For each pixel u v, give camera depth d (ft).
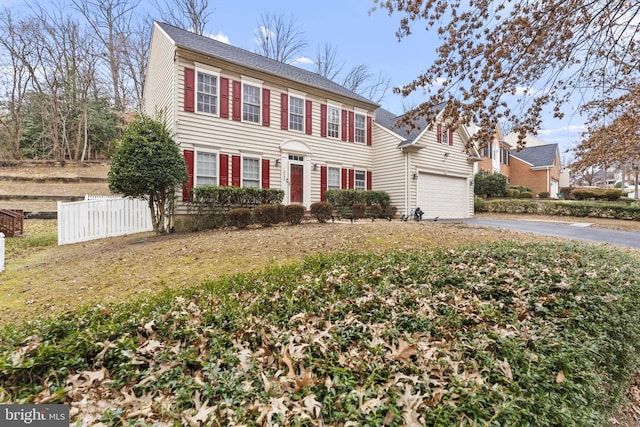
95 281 17.80
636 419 8.68
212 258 20.79
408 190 48.11
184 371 6.73
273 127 41.63
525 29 14.01
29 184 59.82
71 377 6.54
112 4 76.33
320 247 22.54
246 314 9.34
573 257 15.11
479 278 12.32
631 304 10.14
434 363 6.79
